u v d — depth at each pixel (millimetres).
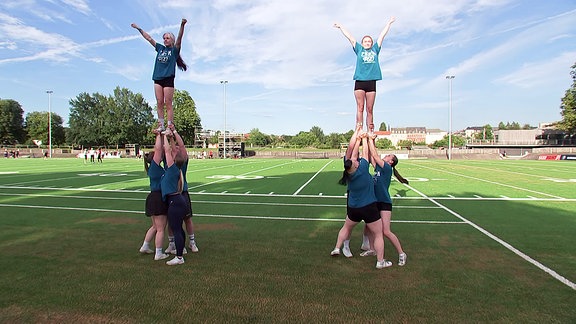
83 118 86125
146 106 90750
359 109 6309
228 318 4062
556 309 4215
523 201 12156
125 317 4105
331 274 5410
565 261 5914
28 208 11125
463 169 29500
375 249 5730
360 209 5695
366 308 4277
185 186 6445
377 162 6137
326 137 107000
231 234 7855
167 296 4648
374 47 6379
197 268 5703
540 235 7609
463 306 4305
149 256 6352
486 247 6746
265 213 10242
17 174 24391
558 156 52000
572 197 13039
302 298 4566
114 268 5719
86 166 34625
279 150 80000
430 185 17188
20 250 6676
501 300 4457
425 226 8508
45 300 4535
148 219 9492
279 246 6918
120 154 68688
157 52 6445
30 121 98000
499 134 80312
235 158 62844
